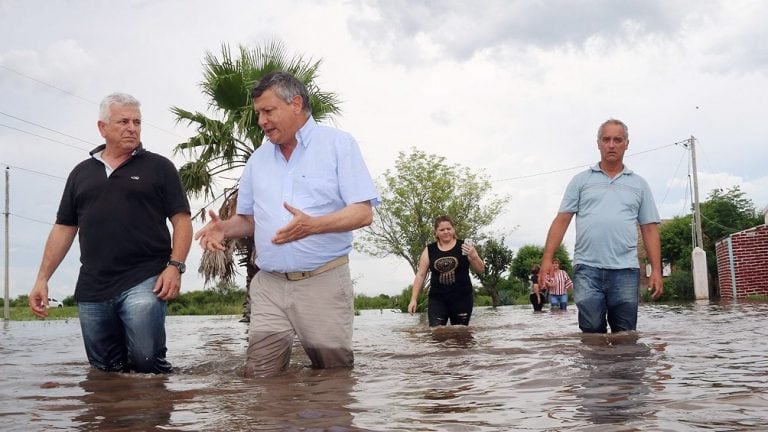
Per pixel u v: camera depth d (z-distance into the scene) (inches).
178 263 180.7
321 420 95.7
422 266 308.3
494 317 498.3
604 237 244.7
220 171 619.8
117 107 178.7
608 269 245.1
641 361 152.7
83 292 179.5
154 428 95.3
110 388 141.4
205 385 140.8
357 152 166.9
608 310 251.0
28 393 135.6
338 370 162.1
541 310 725.3
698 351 171.0
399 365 166.4
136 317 173.9
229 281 601.9
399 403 108.1
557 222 254.5
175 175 185.9
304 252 163.0
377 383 133.7
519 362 159.2
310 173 165.6
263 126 165.3
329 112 636.7
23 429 97.5
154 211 181.2
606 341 207.2
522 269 2170.3
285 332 165.6
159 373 175.0
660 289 247.9
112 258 177.0
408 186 1333.7
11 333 406.0
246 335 357.7
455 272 303.7
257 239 169.6
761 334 221.5
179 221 184.4
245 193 177.5
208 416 102.7
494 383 127.3
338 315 165.9
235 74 593.3
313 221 154.7
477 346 207.9
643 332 238.7
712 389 110.5
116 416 106.4
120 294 176.1
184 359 213.6
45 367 191.6
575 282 252.8
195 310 1165.7
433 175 1339.8
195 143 614.2
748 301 679.1
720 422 85.3
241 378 154.0
